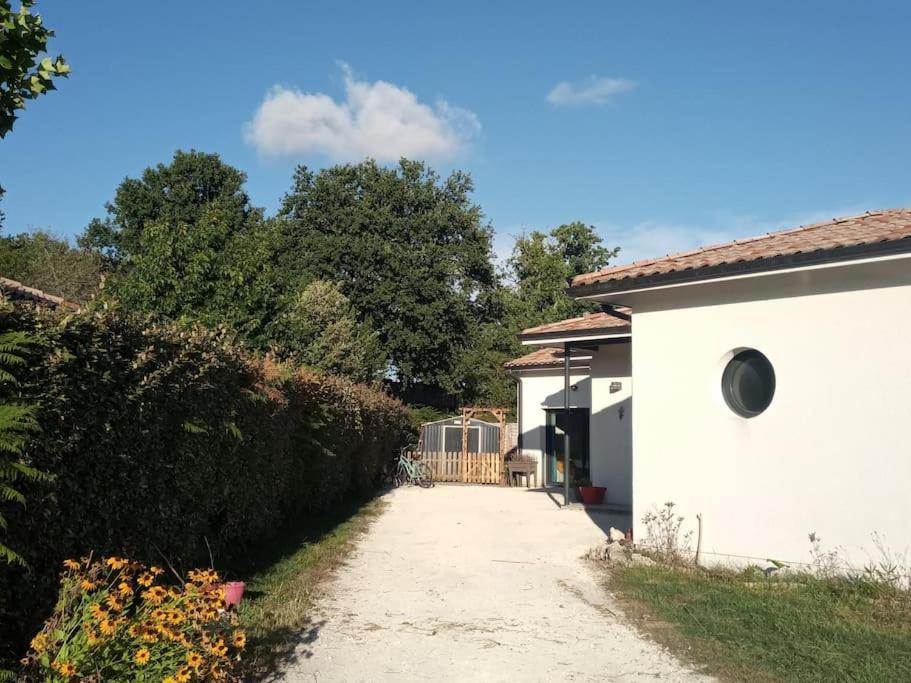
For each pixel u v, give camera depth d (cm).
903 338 791
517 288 4394
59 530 454
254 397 812
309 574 842
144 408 551
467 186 4228
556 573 910
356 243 3750
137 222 3669
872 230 873
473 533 1259
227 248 1677
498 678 530
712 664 557
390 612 705
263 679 504
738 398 941
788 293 885
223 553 821
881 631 633
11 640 423
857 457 817
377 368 3372
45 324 445
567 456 1695
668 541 966
